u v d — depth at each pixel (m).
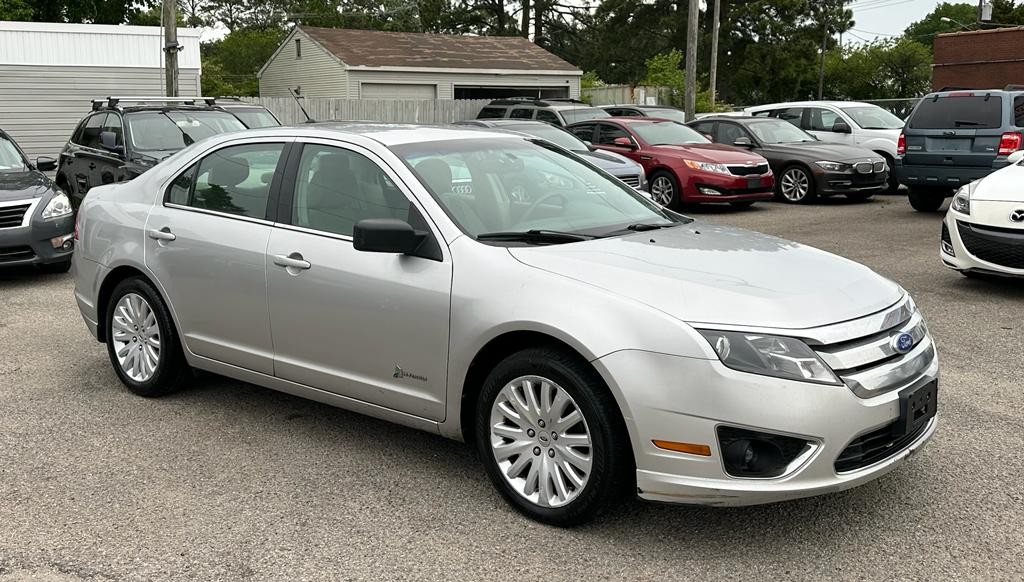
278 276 4.53
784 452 3.31
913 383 3.58
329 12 56.22
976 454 4.45
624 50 57.28
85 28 21.36
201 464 4.44
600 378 3.53
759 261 3.90
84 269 5.69
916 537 3.61
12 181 9.49
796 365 3.29
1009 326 6.97
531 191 4.54
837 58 68.50
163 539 3.66
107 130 12.67
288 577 3.36
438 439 4.77
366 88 31.69
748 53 54.34
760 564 3.42
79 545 3.61
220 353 4.95
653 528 3.71
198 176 5.15
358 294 4.20
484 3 57.34
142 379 5.42
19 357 6.39
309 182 4.61
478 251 3.93
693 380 3.31
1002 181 8.18
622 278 3.63
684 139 15.99
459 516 3.85
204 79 39.16
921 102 13.55
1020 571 3.34
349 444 4.70
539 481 3.75
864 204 15.70
